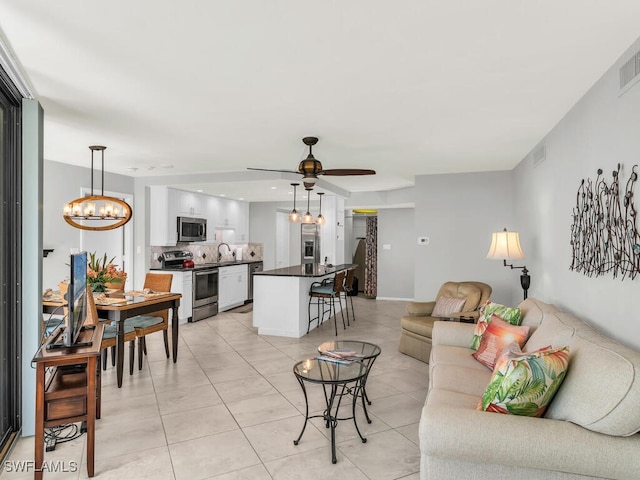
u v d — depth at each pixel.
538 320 2.96
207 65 2.41
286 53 2.25
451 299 4.77
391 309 8.02
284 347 5.04
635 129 2.12
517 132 3.84
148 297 4.10
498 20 1.91
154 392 3.54
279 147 4.49
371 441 2.68
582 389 1.71
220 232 8.30
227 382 3.80
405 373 4.05
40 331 2.82
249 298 8.59
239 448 2.60
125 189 6.39
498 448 1.62
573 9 1.82
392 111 3.24
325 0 1.75
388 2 1.76
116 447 2.61
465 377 2.70
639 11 1.83
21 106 2.77
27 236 2.78
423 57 2.29
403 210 9.23
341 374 2.63
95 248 6.04
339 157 4.97
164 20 1.91
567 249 3.29
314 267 6.71
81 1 1.75
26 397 2.77
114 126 3.70
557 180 3.55
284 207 9.21
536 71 2.48
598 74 2.53
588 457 1.55
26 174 2.78
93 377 2.31
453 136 3.99
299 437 2.63
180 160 5.22
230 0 1.75
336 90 2.80
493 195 5.74
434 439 1.68
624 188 2.25
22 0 1.74
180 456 2.50
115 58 2.32
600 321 2.60
